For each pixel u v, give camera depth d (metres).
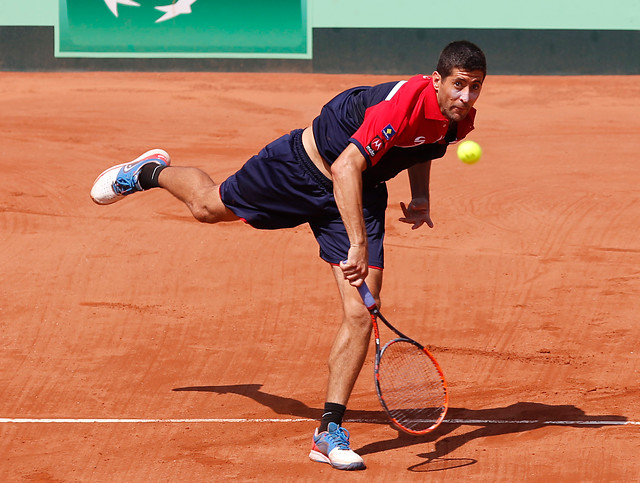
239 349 27.61
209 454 19.81
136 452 19.89
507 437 20.69
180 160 58.16
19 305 31.38
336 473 18.70
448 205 46.69
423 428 21.34
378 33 102.50
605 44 104.00
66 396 23.56
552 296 32.94
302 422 21.86
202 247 38.75
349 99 19.66
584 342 28.12
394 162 19.64
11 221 42.22
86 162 56.50
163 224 42.22
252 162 20.78
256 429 21.38
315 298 32.84
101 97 84.06
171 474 18.69
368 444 20.42
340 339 19.48
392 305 32.09
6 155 57.38
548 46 103.69
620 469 18.75
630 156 60.84
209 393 23.92
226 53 102.12
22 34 100.94
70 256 37.19
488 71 104.00
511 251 38.94
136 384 24.56
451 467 18.98
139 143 63.62
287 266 36.44
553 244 40.00
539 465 19.02
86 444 20.33
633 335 28.67
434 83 18.48
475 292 33.53
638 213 44.97
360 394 23.91
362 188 19.67
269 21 101.69
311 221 20.88
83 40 101.44
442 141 19.83
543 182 52.25
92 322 29.88
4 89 88.06
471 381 24.73
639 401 23.00
